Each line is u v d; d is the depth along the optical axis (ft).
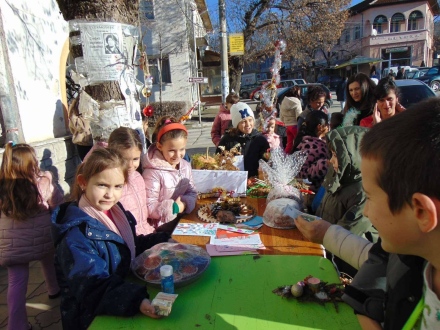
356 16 115.03
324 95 13.87
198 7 60.54
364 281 3.16
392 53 112.37
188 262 4.51
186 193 7.74
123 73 9.28
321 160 8.09
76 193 4.94
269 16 51.90
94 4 8.59
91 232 4.32
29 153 7.11
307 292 3.99
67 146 15.57
